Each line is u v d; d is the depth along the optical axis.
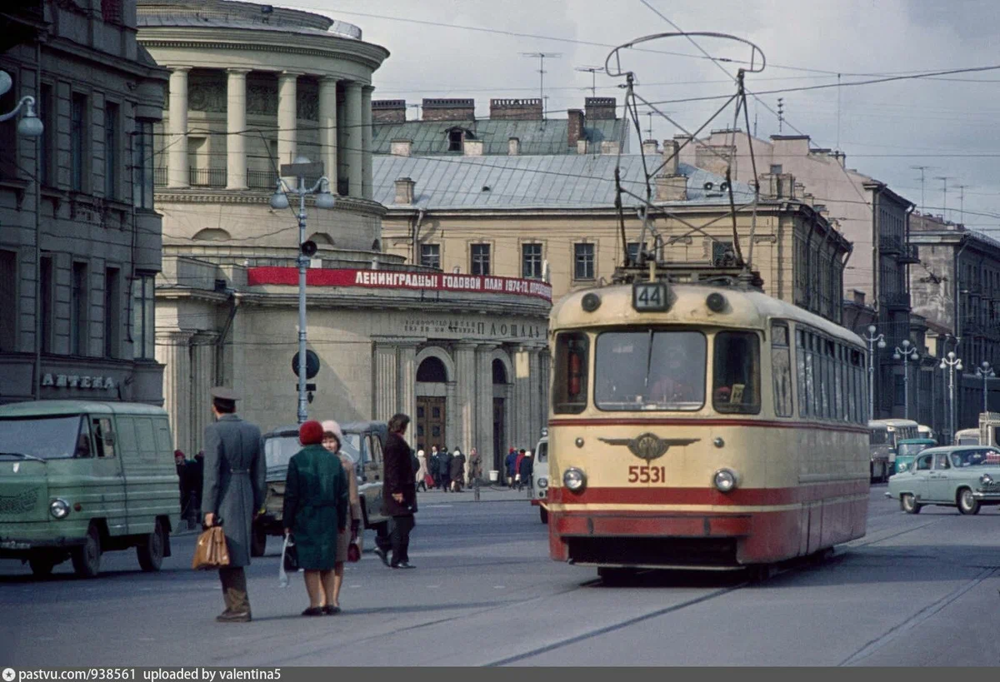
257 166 79.88
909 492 47.97
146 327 50.41
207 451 16.70
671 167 100.81
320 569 17.50
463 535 37.28
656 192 98.94
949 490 46.97
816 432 23.41
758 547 20.41
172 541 38.47
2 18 41.47
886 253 121.69
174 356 65.94
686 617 16.95
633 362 20.61
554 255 100.25
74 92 46.31
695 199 98.44
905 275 130.62
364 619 17.11
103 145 47.84
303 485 17.47
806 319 23.27
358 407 72.00
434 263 101.38
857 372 27.84
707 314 20.56
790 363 22.00
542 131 112.75
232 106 78.88
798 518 21.95
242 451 16.80
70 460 24.52
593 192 100.88
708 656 13.62
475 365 76.62
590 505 20.38
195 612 18.42
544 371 82.38
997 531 36.25
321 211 80.19
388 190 103.31
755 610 17.77
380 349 72.75
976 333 145.88
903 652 14.34
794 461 21.78
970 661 13.84
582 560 20.92
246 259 75.19
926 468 47.84
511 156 103.94
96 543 25.02
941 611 17.88
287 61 79.44
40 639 15.47
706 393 20.31
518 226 100.62
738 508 20.09
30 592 21.98
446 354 75.50
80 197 46.25
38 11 42.84
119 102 48.75
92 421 25.25
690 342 20.56
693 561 20.73
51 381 44.25
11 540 24.08
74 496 24.39
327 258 78.56
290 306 71.31
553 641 14.63
